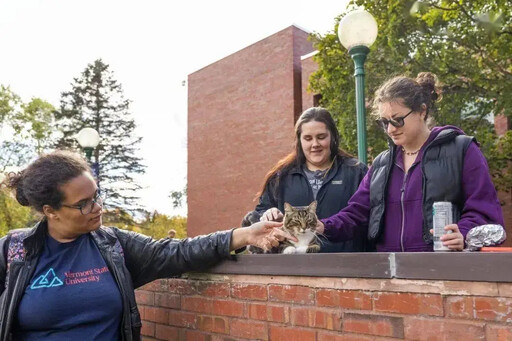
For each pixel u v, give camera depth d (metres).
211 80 17.44
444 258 1.40
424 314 1.45
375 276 1.57
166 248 2.13
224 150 16.69
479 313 1.33
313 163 2.85
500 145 7.73
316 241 2.57
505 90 6.91
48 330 1.80
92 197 1.84
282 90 14.60
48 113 27.50
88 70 29.75
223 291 2.12
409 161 2.17
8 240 1.89
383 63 7.46
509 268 1.27
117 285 1.93
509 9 6.56
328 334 1.70
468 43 7.17
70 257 1.89
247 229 2.11
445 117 7.14
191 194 18.11
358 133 4.62
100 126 29.36
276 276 1.90
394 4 7.05
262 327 1.93
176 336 2.37
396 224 2.15
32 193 1.79
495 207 1.92
